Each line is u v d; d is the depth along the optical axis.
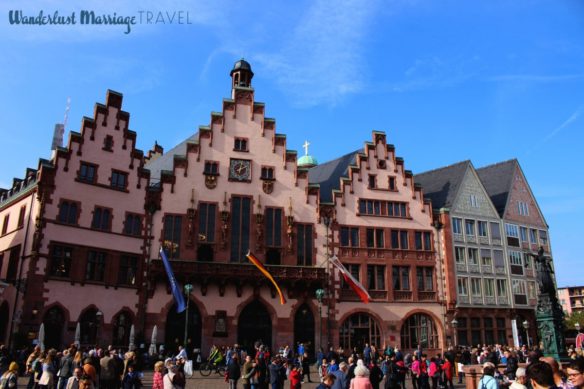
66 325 41.62
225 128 53.09
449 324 54.84
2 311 43.50
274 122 54.47
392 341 52.19
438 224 57.66
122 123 48.56
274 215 52.22
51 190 43.16
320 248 52.66
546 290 34.00
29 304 40.19
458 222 59.59
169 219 49.25
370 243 54.59
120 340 44.59
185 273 46.81
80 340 42.38
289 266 49.62
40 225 41.97
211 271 47.53
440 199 61.97
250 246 50.62
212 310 47.88
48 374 21.56
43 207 42.41
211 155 51.94
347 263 53.06
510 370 25.59
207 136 52.31
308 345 47.53
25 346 39.12
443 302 55.28
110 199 46.44
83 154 45.56
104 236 45.38
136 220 47.84
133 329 42.56
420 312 54.12
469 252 59.16
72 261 43.09
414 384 29.75
